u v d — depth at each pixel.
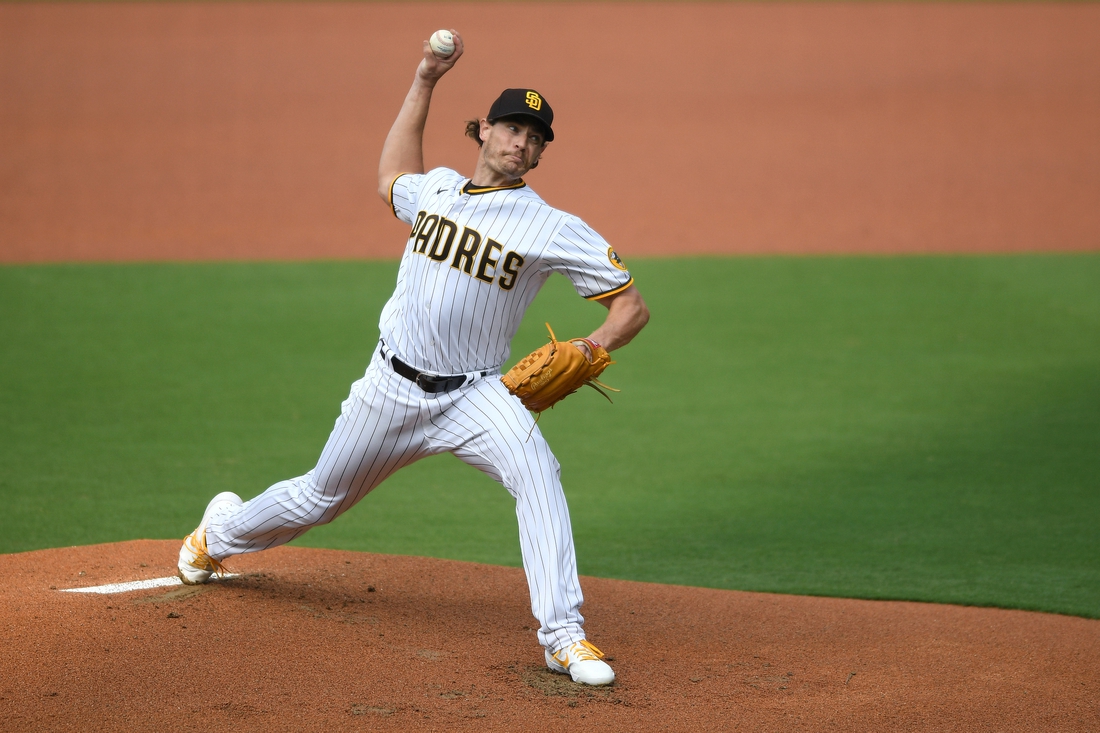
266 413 29.69
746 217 57.22
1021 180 64.69
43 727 11.64
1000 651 15.73
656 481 25.39
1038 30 119.50
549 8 136.75
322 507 15.03
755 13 133.25
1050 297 42.56
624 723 12.48
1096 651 15.81
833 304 42.12
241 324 38.66
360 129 77.81
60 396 30.62
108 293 41.94
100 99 86.44
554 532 13.71
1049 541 21.36
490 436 13.91
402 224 55.28
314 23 124.19
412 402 14.07
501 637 15.10
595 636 15.76
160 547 18.80
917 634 16.47
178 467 25.33
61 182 62.91
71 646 13.47
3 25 117.56
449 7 137.12
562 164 69.44
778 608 17.58
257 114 82.38
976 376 33.62
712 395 32.19
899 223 55.56
